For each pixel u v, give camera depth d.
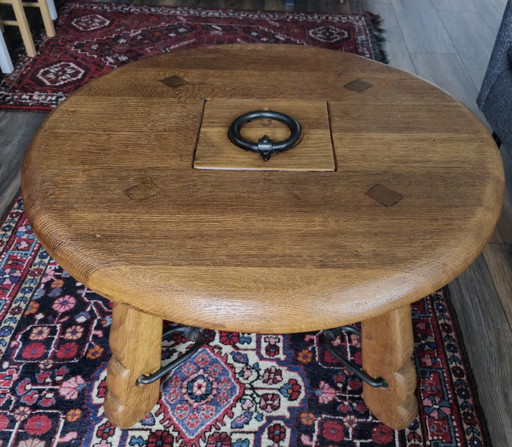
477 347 1.17
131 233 0.70
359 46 2.38
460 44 2.47
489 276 1.34
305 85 1.06
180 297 0.63
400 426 0.99
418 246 0.70
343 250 0.69
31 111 1.86
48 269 1.30
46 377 1.07
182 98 1.01
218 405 1.04
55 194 0.76
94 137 0.89
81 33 2.38
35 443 0.97
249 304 0.62
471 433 1.00
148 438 0.98
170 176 0.81
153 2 2.70
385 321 0.88
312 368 1.11
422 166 0.84
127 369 0.90
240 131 0.92
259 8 2.70
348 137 0.91
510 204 1.56
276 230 0.72
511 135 1.45
